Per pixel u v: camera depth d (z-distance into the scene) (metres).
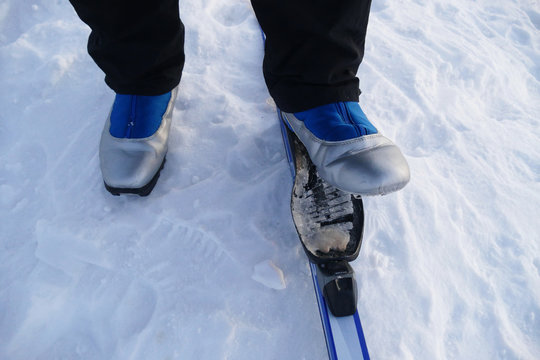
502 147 1.45
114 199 1.21
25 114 1.40
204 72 1.56
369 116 1.50
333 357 0.93
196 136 1.36
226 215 1.19
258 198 1.23
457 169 1.38
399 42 1.79
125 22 0.94
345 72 1.03
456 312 1.10
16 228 1.17
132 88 1.13
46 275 1.09
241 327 1.03
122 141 1.13
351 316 0.97
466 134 1.48
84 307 1.05
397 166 0.94
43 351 1.01
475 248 1.21
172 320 1.03
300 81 1.02
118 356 0.99
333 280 0.97
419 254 1.17
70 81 1.50
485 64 1.71
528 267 1.17
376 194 0.96
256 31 1.72
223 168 1.29
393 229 1.21
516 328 1.08
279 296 1.09
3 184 1.25
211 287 1.08
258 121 1.42
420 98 1.57
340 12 0.85
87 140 1.34
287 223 1.20
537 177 1.38
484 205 1.30
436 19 1.94
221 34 1.69
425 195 1.29
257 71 1.59
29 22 1.70
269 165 1.31
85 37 1.62
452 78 1.68
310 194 1.13
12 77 1.50
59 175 1.26
